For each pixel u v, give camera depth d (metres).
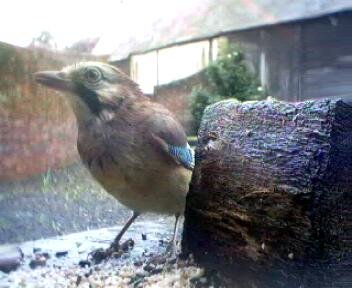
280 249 0.17
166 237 0.30
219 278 0.20
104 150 0.25
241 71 0.86
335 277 0.17
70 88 0.26
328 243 0.16
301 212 0.17
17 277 0.23
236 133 0.20
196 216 0.22
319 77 0.78
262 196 0.18
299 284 0.17
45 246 0.28
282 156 0.18
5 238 0.35
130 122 0.25
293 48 0.80
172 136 0.25
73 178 0.51
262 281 0.18
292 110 0.18
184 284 0.21
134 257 0.26
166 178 0.25
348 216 0.17
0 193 0.45
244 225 0.19
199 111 0.82
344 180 0.17
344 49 0.75
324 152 0.16
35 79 0.26
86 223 0.41
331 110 0.16
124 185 0.25
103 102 0.25
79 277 0.22
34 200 0.44
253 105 0.20
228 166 0.20
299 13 0.78
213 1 1.00
